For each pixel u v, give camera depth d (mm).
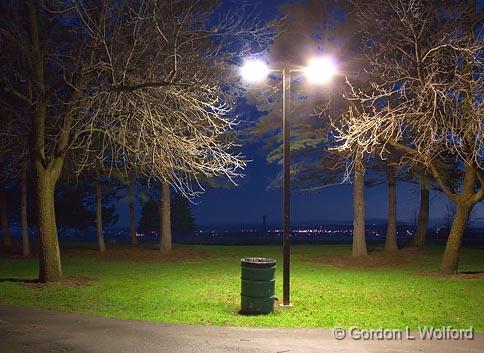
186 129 15414
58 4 14844
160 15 14672
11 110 16797
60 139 16406
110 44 15164
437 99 14469
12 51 16250
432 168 19234
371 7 18109
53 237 16531
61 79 16156
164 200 27578
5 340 9234
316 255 26359
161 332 10008
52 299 13734
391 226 28375
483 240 42469
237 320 11227
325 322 11109
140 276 18656
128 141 15734
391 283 16906
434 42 16312
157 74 15336
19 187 34875
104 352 8555
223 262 23828
